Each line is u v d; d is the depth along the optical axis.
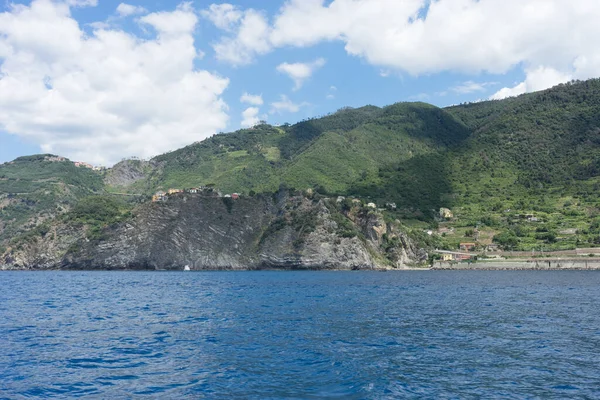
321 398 28.16
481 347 42.38
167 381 31.73
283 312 66.56
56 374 33.59
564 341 45.22
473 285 121.75
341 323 56.16
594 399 27.98
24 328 53.41
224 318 60.53
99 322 57.75
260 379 32.09
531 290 105.50
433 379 32.09
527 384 30.98
